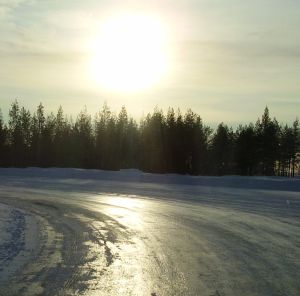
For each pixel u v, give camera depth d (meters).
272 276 8.70
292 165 86.06
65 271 8.91
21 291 7.48
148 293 7.46
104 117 77.12
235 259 10.18
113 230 14.22
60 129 76.31
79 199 24.02
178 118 64.12
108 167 76.19
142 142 66.19
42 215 17.86
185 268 9.28
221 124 81.50
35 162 74.31
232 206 21.11
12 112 73.19
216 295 7.39
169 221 16.27
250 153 73.00
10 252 10.74
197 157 64.44
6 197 25.03
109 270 9.05
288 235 13.39
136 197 25.16
